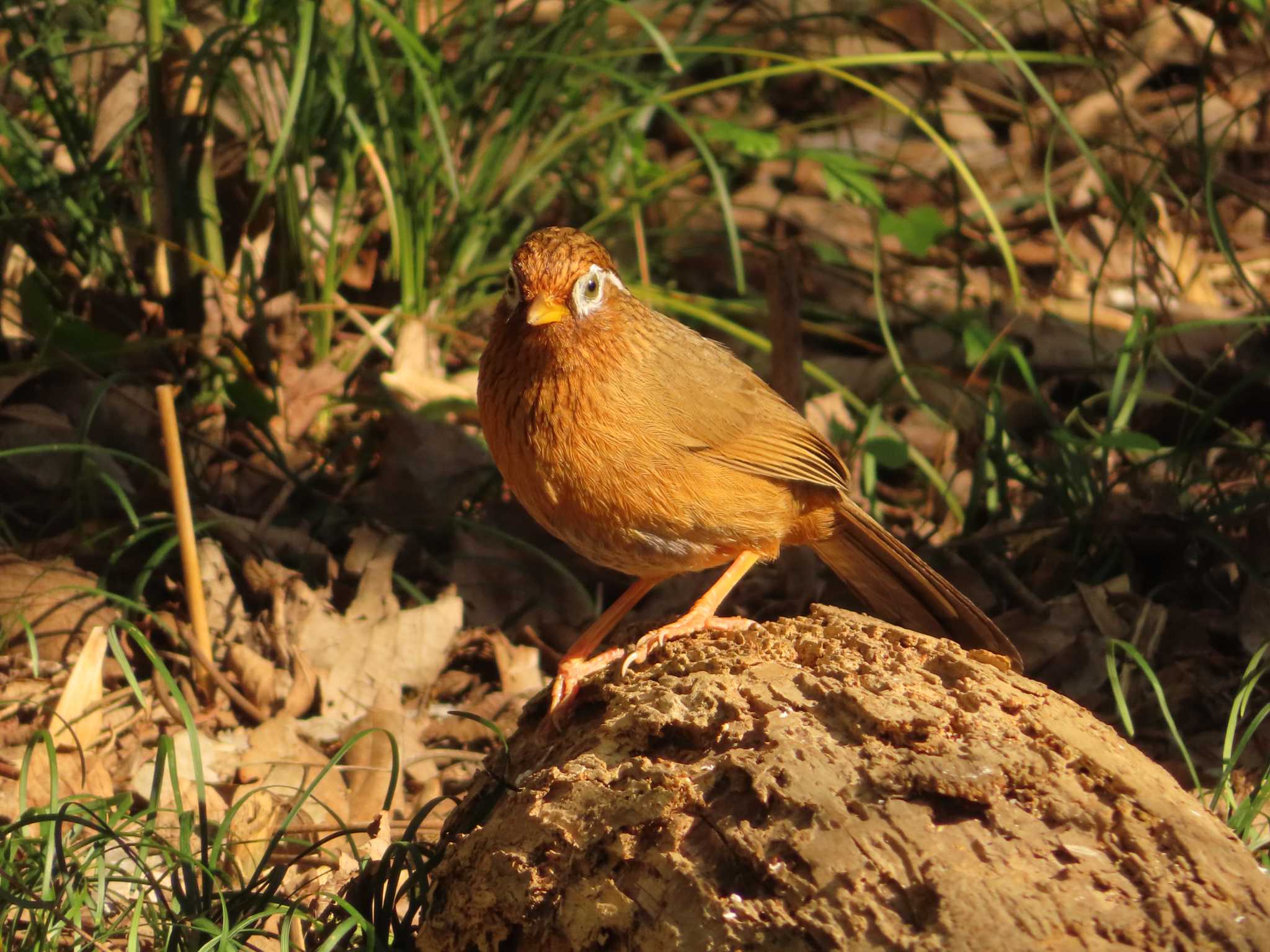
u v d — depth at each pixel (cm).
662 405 780
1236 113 1311
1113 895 530
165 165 1150
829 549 918
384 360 1305
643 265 1367
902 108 1285
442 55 1324
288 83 1180
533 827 591
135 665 959
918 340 1448
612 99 1497
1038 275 1551
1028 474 1252
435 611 993
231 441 1180
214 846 702
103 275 1252
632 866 567
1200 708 952
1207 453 1259
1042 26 1748
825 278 1541
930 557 1092
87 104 1255
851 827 543
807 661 634
